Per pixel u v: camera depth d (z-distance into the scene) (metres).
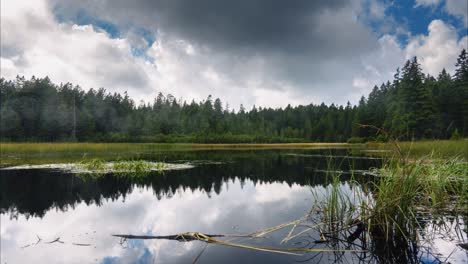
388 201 3.59
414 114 33.59
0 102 56.97
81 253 3.11
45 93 55.62
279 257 2.96
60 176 9.09
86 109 58.41
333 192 4.08
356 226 3.90
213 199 5.91
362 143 48.53
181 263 2.81
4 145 20.53
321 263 2.80
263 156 20.14
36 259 2.96
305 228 3.92
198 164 13.67
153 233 3.78
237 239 3.50
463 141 14.98
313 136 71.56
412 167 3.67
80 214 4.74
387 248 3.20
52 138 51.50
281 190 6.88
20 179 8.41
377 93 60.53
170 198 6.02
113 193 6.54
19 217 4.56
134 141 52.59
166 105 83.44
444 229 3.74
